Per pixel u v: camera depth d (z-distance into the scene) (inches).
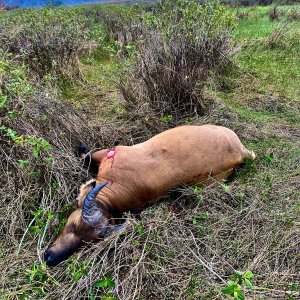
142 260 125.1
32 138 142.3
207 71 234.8
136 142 191.8
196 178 159.9
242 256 130.9
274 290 117.1
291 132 203.0
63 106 187.9
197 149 160.6
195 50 220.5
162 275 122.9
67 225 135.9
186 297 115.9
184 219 145.9
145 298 117.4
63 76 251.6
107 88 246.8
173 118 208.2
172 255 129.4
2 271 124.6
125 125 201.0
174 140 161.0
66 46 265.0
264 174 169.0
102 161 162.6
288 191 157.9
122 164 155.6
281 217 143.2
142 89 216.1
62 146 167.5
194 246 134.3
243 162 174.1
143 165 156.1
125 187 153.3
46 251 131.3
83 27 350.9
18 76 173.9
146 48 222.2
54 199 148.9
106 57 313.0
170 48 215.3
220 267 126.5
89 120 202.8
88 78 263.6
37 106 173.0
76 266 119.4
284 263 129.0
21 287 119.5
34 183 152.2
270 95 240.7
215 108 217.2
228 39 268.8
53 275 123.1
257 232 138.6
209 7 252.5
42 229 139.0
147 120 199.0
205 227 141.3
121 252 127.8
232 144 168.9
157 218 144.1
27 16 283.7
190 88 209.9
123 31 335.9
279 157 180.9
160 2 265.1
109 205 151.1
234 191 159.2
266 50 322.0
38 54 248.2
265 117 217.2
